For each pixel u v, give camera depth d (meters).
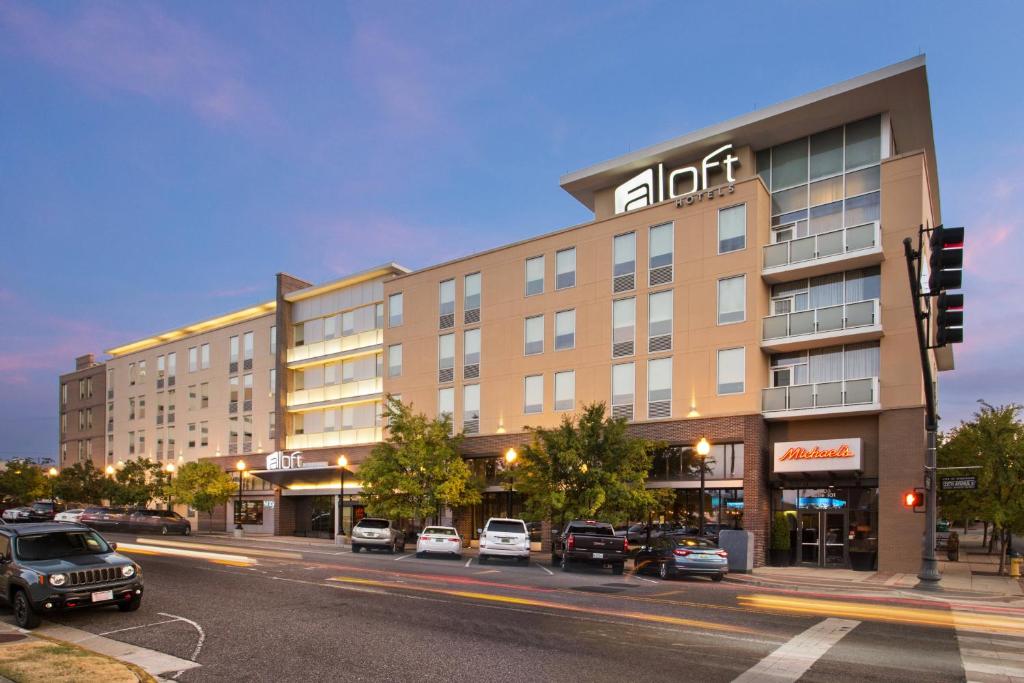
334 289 48.34
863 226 27.94
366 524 32.53
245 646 11.02
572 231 35.41
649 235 32.91
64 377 73.44
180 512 56.38
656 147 33.69
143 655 10.42
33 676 8.62
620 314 33.34
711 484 29.89
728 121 31.34
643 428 31.59
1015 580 23.22
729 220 30.75
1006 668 10.24
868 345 28.25
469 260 39.31
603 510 28.11
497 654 10.54
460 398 38.50
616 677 9.36
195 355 57.69
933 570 20.47
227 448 53.41
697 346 30.80
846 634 12.63
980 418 25.91
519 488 30.23
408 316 41.81
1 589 12.99
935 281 16.83
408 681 9.11
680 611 14.72
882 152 29.12
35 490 65.88
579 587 18.91
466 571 22.81
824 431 28.61
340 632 12.09
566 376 34.59
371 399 44.28
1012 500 24.47
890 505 26.52
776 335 29.34
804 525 28.73
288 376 50.22
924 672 9.92
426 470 34.16
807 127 30.58
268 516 49.19
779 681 9.28
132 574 13.66
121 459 63.59
